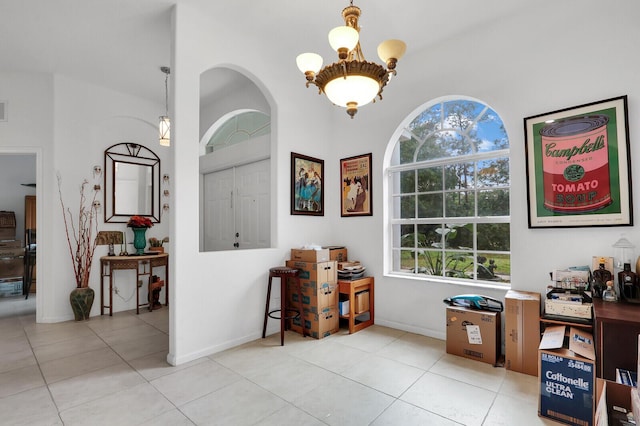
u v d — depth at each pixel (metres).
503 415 1.96
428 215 3.50
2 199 6.22
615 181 2.36
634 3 2.33
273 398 2.14
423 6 2.72
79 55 3.49
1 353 2.91
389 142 3.65
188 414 1.97
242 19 2.93
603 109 2.41
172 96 2.72
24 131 3.83
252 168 4.51
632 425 1.46
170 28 3.00
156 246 4.71
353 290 3.42
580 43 2.53
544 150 2.66
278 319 3.50
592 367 1.81
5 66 3.70
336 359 2.75
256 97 4.29
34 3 2.63
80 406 2.05
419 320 3.35
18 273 5.82
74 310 3.90
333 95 1.99
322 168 4.07
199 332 2.81
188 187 2.76
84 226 4.11
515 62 2.83
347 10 1.92
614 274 2.32
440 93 3.26
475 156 3.17
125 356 2.83
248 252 3.22
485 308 2.74
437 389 2.26
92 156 4.22
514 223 2.82
